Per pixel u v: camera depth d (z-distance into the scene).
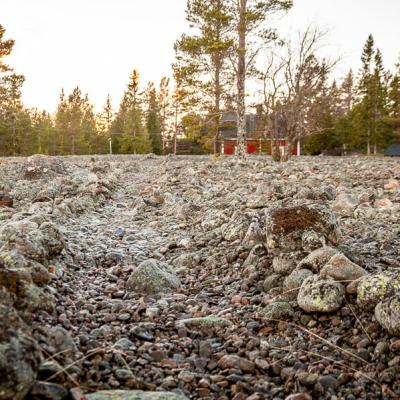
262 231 5.44
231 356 3.03
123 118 68.38
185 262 5.27
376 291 3.33
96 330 3.33
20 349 2.16
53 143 67.06
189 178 13.27
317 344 3.23
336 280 3.75
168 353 3.13
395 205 7.69
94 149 68.94
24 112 59.94
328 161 23.08
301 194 8.62
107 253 5.53
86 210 8.62
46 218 6.46
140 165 21.31
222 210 7.54
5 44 37.03
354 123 53.59
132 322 3.62
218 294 4.35
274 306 3.68
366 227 6.15
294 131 23.36
